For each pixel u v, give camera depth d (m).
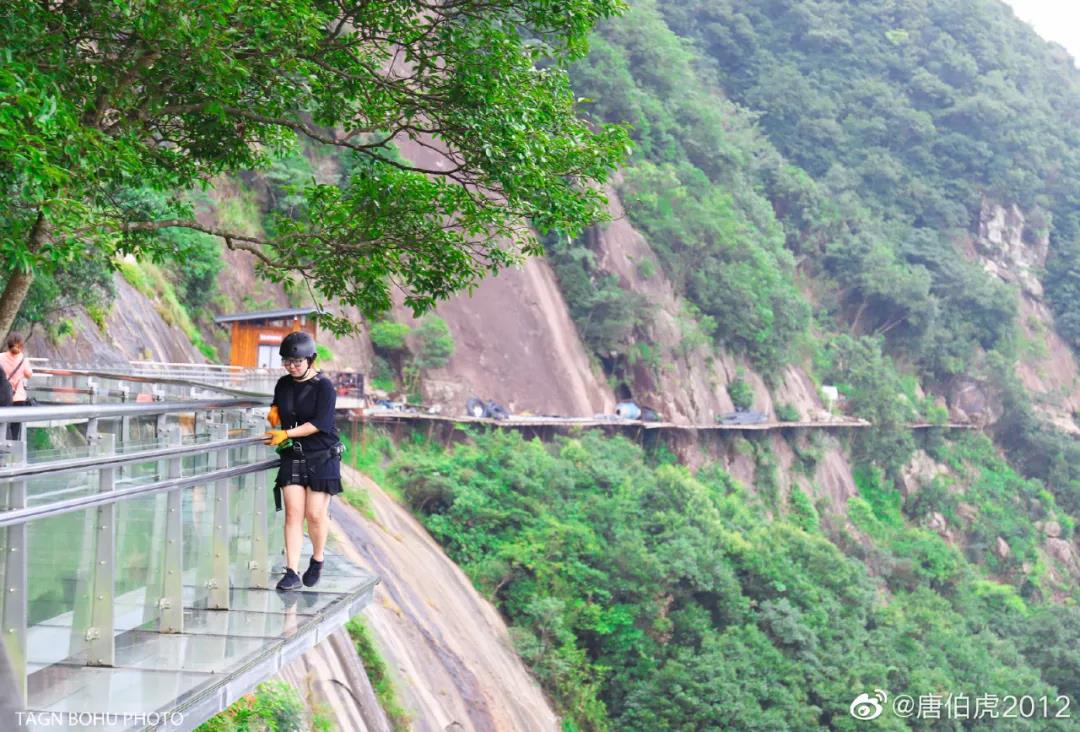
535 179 10.97
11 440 5.54
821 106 126.44
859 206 115.19
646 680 43.41
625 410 67.25
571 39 11.41
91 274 21.27
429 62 11.28
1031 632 66.25
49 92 8.69
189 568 7.96
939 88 136.12
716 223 83.12
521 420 57.19
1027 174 131.75
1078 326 126.00
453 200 11.70
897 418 91.31
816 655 48.56
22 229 9.50
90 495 6.09
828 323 101.50
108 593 6.44
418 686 29.33
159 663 6.59
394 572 35.25
